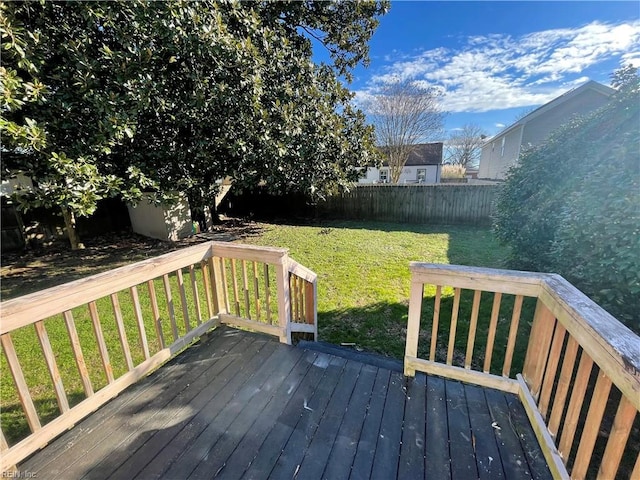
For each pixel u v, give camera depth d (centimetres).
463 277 187
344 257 596
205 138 570
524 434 168
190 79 488
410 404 191
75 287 160
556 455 145
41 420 213
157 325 216
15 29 342
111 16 394
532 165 370
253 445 163
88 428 172
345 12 740
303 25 756
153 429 172
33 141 360
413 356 213
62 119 422
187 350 247
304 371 223
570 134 333
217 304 279
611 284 206
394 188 967
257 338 265
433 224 931
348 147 733
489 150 1833
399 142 1805
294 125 569
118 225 837
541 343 173
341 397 198
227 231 866
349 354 259
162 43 430
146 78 438
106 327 343
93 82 409
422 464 152
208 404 191
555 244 265
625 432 102
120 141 461
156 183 530
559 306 149
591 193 225
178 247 694
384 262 561
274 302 405
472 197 883
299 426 175
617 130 268
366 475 147
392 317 361
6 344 135
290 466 151
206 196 671
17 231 657
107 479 143
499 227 423
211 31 436
